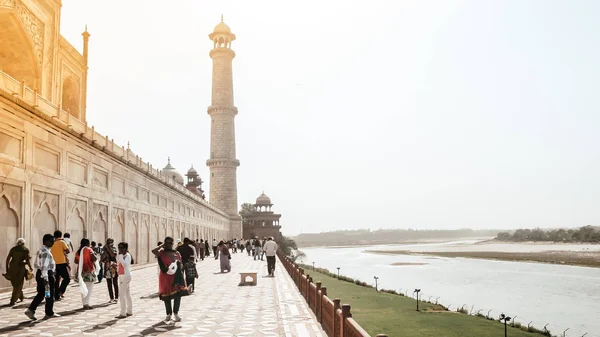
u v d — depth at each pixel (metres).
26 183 16.25
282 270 29.27
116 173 26.06
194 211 51.75
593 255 108.12
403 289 49.94
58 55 26.08
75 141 20.55
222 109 85.69
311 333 9.94
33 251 16.83
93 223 22.59
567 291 49.31
